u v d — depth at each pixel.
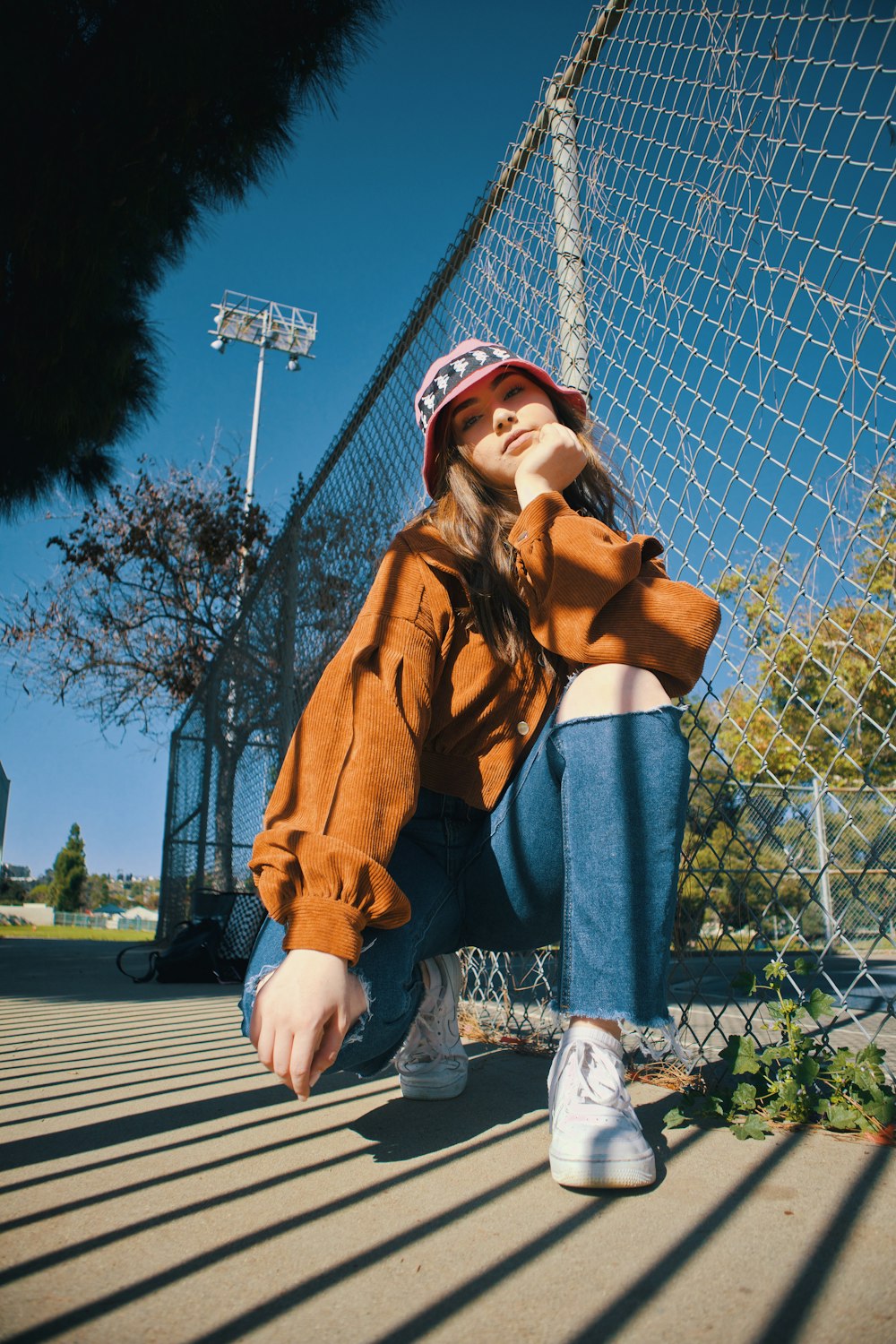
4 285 4.29
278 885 0.94
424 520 1.38
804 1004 1.31
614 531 1.38
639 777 1.06
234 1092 1.49
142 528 10.36
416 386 2.82
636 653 1.10
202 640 10.75
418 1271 0.77
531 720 1.24
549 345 2.13
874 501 1.28
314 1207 0.93
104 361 4.82
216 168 4.27
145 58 3.66
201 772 6.26
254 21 3.84
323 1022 0.88
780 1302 0.70
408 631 1.16
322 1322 0.68
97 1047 1.99
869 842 1.47
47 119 3.74
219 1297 0.72
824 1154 1.08
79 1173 1.05
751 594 1.47
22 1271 0.77
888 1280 0.73
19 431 5.16
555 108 2.16
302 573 4.03
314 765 1.03
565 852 1.09
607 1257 0.79
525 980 2.17
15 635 10.80
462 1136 1.18
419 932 1.12
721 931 1.50
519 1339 0.65
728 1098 1.26
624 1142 0.95
